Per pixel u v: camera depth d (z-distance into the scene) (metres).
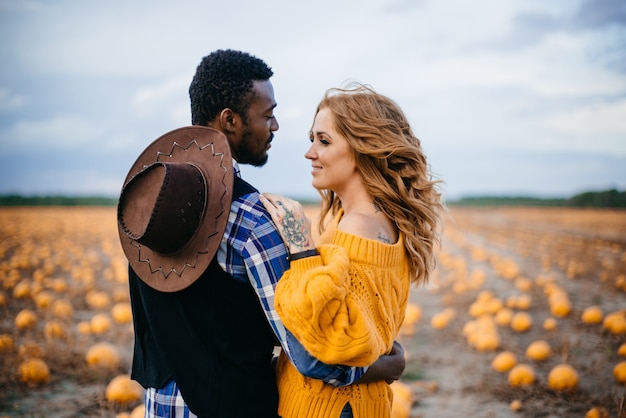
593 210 78.31
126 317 9.55
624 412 5.37
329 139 2.28
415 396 6.10
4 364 6.87
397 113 2.37
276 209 1.97
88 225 42.53
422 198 2.35
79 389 6.21
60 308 9.66
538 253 23.77
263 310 2.05
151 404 2.11
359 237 2.04
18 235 30.70
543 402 5.90
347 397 2.04
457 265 17.14
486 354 7.93
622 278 13.88
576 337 8.80
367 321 1.88
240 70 2.12
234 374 1.96
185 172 1.94
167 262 2.02
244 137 2.16
